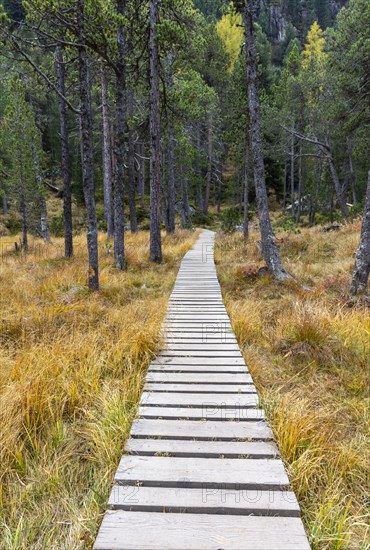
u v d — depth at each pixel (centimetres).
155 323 572
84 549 211
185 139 2402
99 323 614
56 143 3625
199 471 259
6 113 1789
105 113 1838
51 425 333
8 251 1730
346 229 1556
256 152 945
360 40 1478
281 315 644
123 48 1045
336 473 276
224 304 799
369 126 1706
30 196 1867
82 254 1434
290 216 3184
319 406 381
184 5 1262
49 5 707
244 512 225
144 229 2891
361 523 223
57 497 257
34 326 588
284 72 2866
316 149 2711
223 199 4431
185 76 2019
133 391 385
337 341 519
